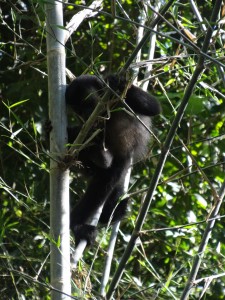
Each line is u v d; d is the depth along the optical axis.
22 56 13.73
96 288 11.15
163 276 13.11
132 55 7.07
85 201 10.17
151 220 12.84
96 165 10.30
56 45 7.99
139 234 7.18
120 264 7.17
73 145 7.51
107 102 7.36
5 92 14.31
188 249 12.80
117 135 10.20
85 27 14.77
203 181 14.01
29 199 9.41
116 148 10.29
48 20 8.02
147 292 9.66
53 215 7.60
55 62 7.97
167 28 13.42
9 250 12.48
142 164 13.36
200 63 6.89
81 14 8.34
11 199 12.98
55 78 7.95
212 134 14.21
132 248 7.18
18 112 14.05
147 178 13.83
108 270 8.48
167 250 13.38
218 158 14.07
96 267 11.75
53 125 7.83
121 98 7.18
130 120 10.23
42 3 7.35
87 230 9.84
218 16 7.13
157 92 13.53
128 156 10.45
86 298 7.74
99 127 9.54
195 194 13.66
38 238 12.26
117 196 10.60
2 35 14.43
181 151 14.17
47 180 13.55
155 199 13.94
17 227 11.87
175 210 13.72
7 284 11.72
